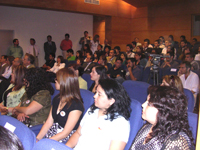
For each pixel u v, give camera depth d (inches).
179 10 337.7
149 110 46.6
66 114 68.5
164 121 44.1
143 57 221.6
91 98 75.3
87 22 366.3
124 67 194.2
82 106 69.6
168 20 351.3
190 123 52.4
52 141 38.9
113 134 53.4
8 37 290.4
